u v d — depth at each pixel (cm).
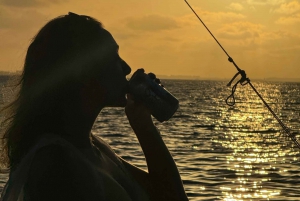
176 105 209
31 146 164
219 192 1196
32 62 169
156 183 219
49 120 165
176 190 219
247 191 1225
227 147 2266
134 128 219
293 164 1744
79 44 168
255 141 2617
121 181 189
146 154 220
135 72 207
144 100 205
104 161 181
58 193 146
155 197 219
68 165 151
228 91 14600
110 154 203
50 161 150
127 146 2041
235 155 1973
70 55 167
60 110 166
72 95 167
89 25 172
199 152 2030
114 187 165
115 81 176
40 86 166
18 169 155
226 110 5769
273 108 6450
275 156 1984
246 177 1428
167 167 220
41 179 147
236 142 2531
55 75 166
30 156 155
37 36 171
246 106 6975
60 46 167
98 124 3294
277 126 3697
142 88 203
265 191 1233
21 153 166
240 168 1596
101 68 172
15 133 166
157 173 219
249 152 2108
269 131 3281
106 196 161
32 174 148
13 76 171
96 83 171
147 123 217
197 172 1488
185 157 1847
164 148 221
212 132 3067
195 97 9456
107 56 174
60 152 152
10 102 170
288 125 3834
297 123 4062
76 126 169
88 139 175
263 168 1620
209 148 2195
